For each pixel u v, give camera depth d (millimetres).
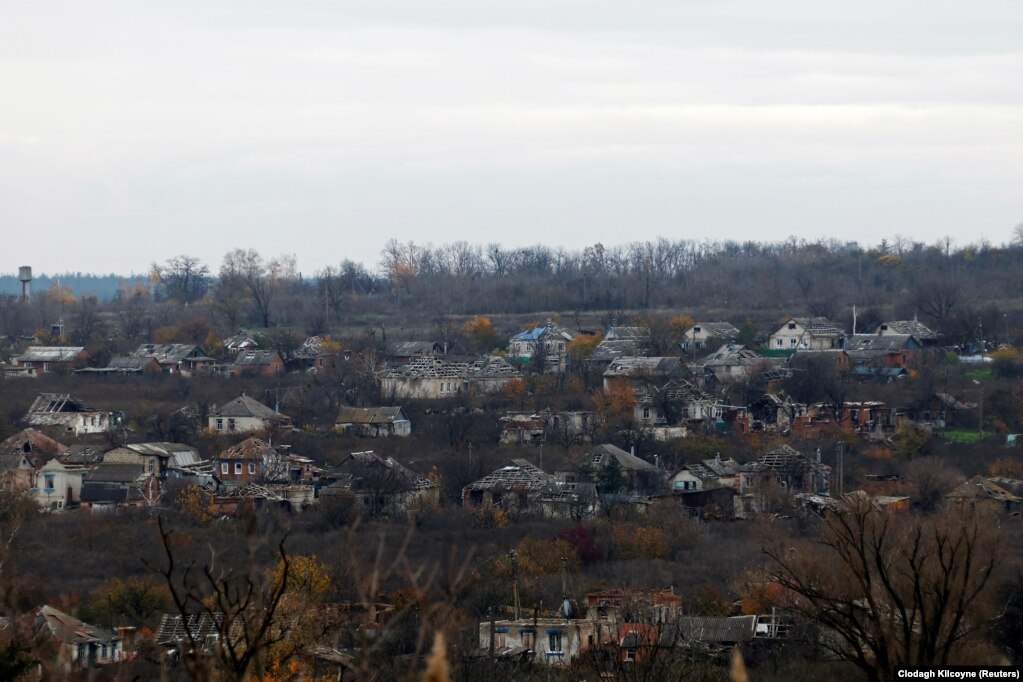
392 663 25562
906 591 28844
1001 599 34844
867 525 33219
